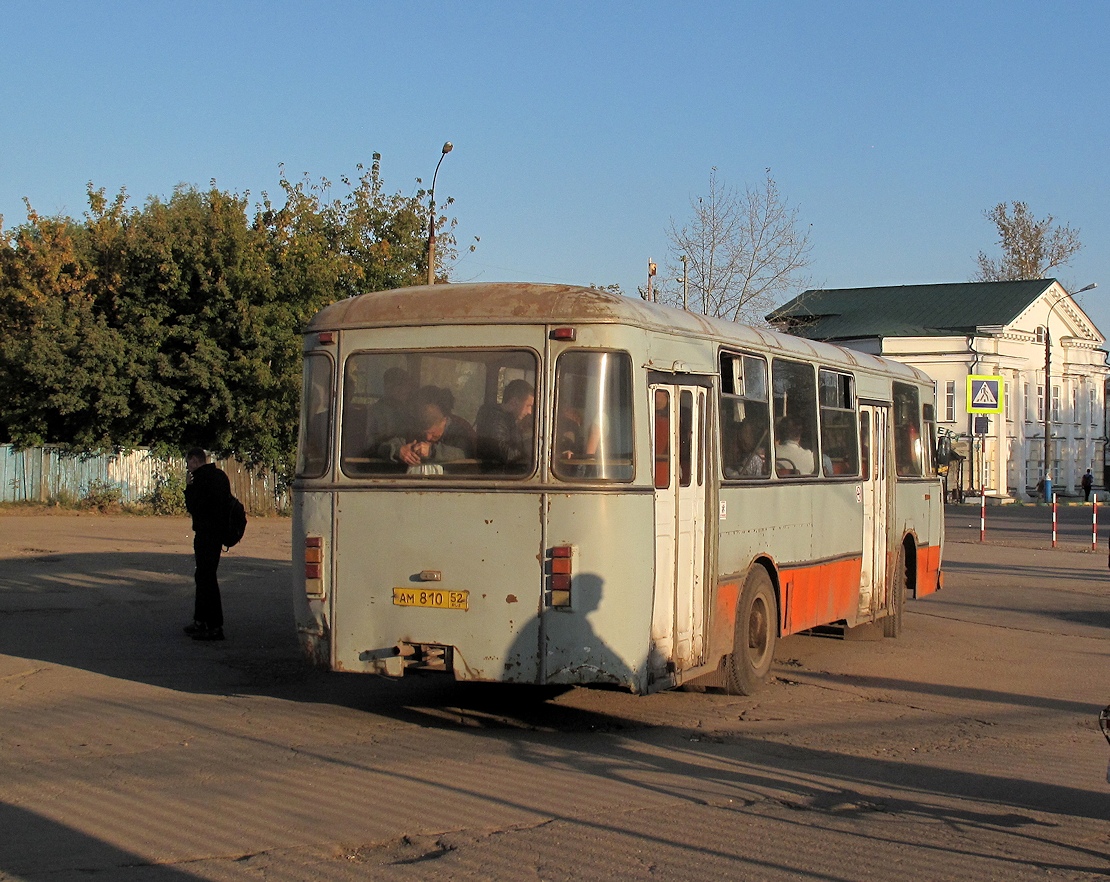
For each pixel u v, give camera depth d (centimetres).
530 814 648
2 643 1209
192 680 1050
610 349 818
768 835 624
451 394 839
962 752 845
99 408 3347
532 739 846
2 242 3825
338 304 895
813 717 959
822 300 6762
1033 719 978
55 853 565
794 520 1128
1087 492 5947
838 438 1262
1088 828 659
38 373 3294
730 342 996
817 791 721
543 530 809
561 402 816
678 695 1038
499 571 815
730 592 985
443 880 537
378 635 844
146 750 782
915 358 6256
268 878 535
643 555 819
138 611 1450
